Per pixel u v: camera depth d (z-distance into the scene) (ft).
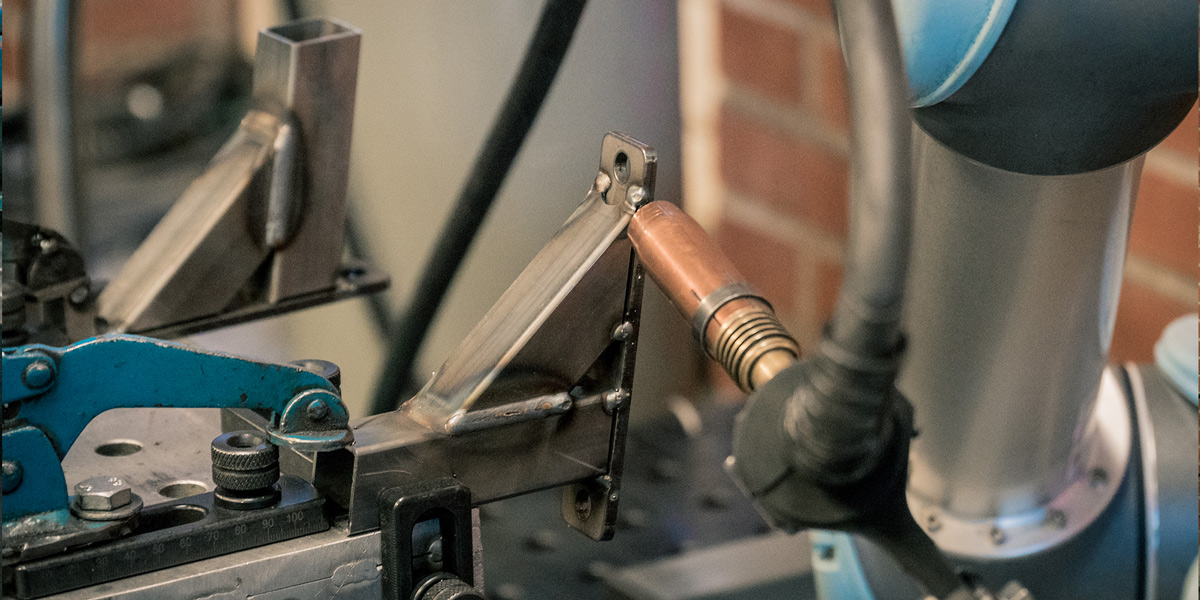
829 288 6.86
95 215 7.45
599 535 3.05
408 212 4.96
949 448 3.31
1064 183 2.97
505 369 2.89
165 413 3.23
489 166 3.92
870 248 2.38
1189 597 3.22
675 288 2.80
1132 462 3.43
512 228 4.96
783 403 2.56
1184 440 3.44
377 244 5.03
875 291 2.39
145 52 7.78
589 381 3.03
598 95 4.99
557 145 4.96
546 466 2.97
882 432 2.51
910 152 2.37
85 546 2.75
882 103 2.36
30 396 2.73
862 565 3.47
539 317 2.90
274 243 3.46
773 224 7.06
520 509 4.66
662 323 5.78
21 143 6.57
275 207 3.44
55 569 2.71
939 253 3.10
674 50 5.21
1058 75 2.77
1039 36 2.74
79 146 4.23
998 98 2.82
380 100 4.85
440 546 2.87
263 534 2.83
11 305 3.37
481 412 2.89
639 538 4.40
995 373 3.18
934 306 3.16
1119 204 3.04
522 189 4.92
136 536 2.78
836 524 2.57
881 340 2.41
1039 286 3.07
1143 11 2.71
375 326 5.12
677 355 5.89
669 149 5.30
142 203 7.64
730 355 2.71
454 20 4.70
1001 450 3.28
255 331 5.06
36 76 4.16
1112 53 2.74
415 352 4.24
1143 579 3.38
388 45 4.77
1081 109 2.81
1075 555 3.37
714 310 2.74
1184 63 2.76
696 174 7.29
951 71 2.80
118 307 3.46
